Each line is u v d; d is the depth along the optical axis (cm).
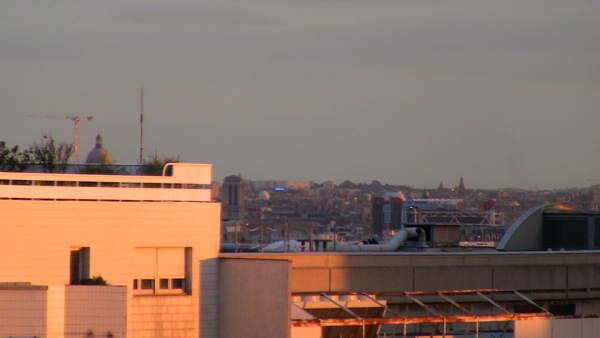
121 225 16575
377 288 18488
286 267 16425
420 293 18250
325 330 16975
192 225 17050
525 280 19725
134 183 16800
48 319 15488
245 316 16875
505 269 19538
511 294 19538
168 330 16862
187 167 17175
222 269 17188
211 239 17200
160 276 16950
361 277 18375
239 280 16975
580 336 18312
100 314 15700
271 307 16588
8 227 15875
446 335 18662
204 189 17288
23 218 15962
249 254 17525
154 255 16925
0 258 15825
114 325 15725
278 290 16512
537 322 17975
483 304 19312
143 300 16700
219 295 17200
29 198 16062
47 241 16100
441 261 18988
